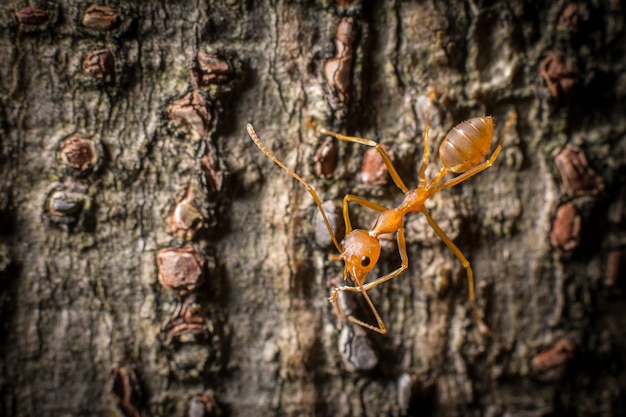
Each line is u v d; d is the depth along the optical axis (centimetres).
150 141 5
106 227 5
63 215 5
